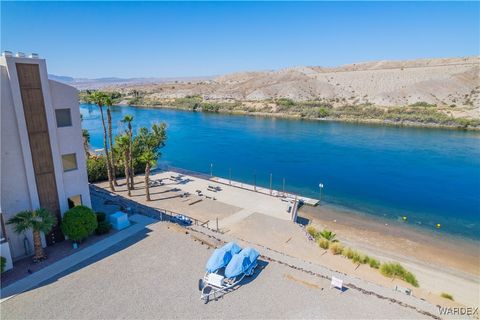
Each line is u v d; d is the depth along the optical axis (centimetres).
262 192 4166
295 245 2611
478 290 2378
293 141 8550
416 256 2933
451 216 3947
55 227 2272
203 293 1748
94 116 13150
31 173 2089
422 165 6262
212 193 3997
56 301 1662
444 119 10762
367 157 6869
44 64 2066
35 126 2083
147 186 3556
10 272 1912
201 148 7694
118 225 2530
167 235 2444
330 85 18112
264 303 1691
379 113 12269
